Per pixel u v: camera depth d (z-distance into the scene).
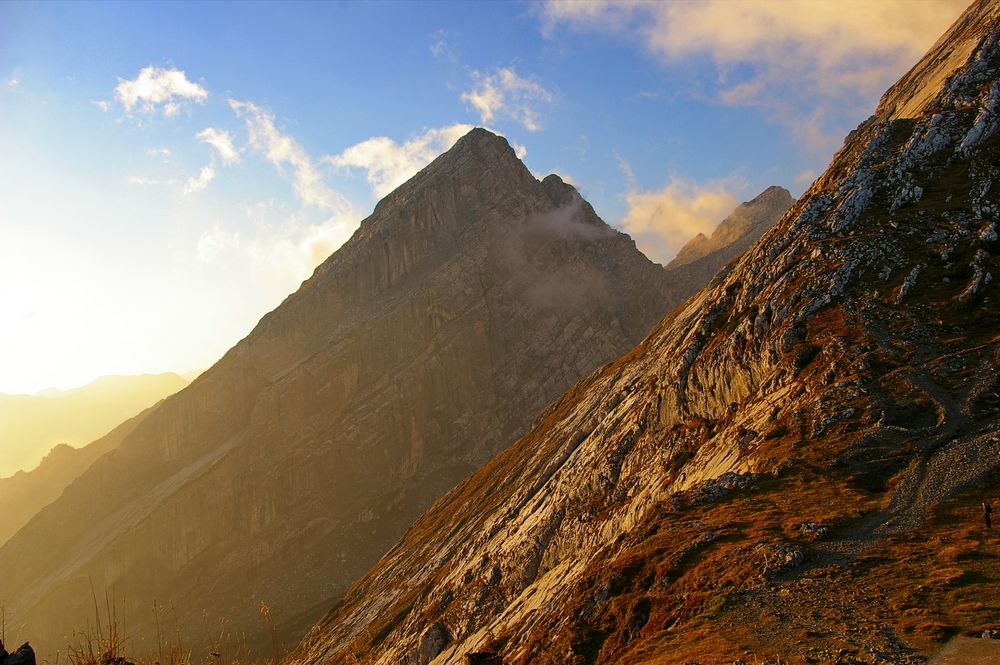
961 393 62.19
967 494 48.59
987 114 104.00
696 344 107.88
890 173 104.56
